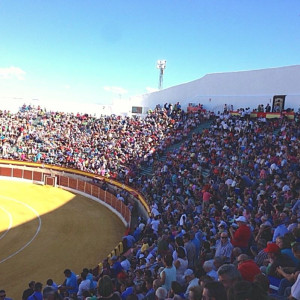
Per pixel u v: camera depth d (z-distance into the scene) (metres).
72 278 11.06
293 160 19.25
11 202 29.73
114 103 61.09
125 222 24.97
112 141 38.78
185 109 45.66
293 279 4.81
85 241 21.17
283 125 28.05
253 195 15.17
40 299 9.32
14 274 16.22
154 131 38.59
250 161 21.25
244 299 2.90
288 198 13.06
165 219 16.00
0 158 39.84
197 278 6.38
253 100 36.59
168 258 6.73
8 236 21.47
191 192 19.73
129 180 29.23
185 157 27.58
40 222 24.62
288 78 33.47
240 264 5.37
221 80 40.59
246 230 8.02
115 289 8.54
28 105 55.41
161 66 70.12
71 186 35.22
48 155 39.25
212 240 9.59
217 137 29.42
